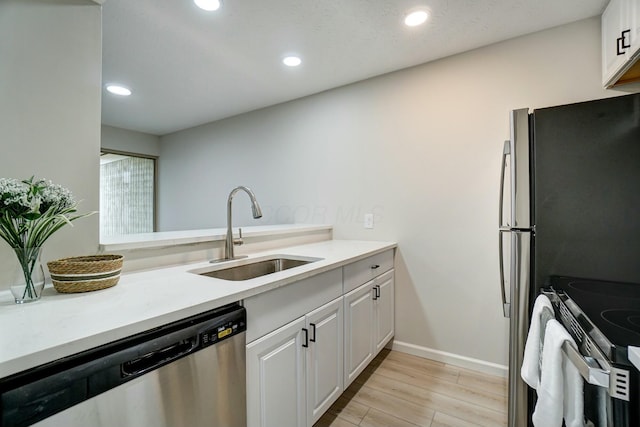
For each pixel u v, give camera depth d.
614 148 1.34
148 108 3.34
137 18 1.78
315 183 2.95
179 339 0.90
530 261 1.51
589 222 1.38
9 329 0.76
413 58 2.28
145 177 4.49
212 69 2.44
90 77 1.32
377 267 2.20
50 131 1.21
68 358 0.71
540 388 1.06
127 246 1.40
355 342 1.88
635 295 1.18
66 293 1.05
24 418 0.63
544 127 1.46
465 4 1.68
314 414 1.50
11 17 1.13
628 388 0.72
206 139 3.89
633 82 1.70
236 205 3.60
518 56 2.02
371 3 1.67
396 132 2.48
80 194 1.29
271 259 1.95
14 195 0.90
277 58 2.27
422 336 2.38
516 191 1.54
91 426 0.72
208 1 1.64
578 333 0.98
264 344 1.20
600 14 1.78
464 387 1.97
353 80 2.65
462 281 2.23
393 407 1.78
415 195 2.41
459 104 2.22
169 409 0.88
